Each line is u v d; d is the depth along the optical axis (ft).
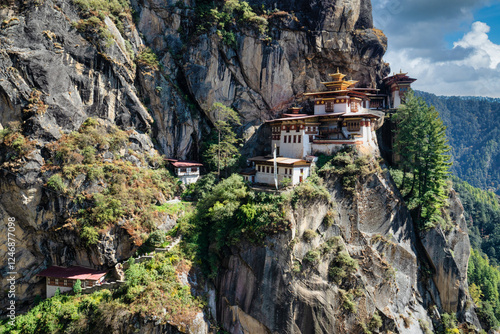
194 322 124.26
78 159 143.33
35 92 141.90
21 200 134.41
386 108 246.88
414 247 181.47
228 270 142.61
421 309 173.06
